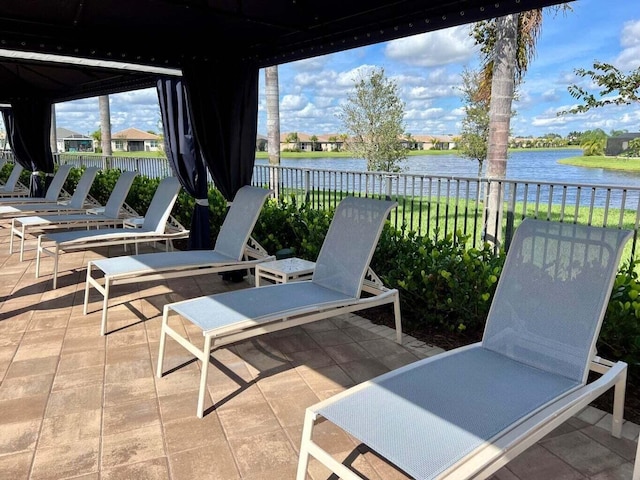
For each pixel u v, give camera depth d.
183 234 5.38
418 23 3.15
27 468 2.15
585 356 2.13
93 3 3.31
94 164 12.93
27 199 8.22
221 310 2.91
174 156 5.17
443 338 3.60
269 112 10.36
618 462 2.17
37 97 9.19
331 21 3.66
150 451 2.27
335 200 6.19
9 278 5.15
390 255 4.21
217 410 2.62
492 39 8.60
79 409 2.62
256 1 3.30
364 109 15.36
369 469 2.14
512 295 2.46
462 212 9.20
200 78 4.57
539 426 1.76
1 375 3.00
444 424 1.74
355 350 3.39
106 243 4.95
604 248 2.20
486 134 13.80
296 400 2.73
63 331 3.70
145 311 4.16
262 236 5.53
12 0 3.22
